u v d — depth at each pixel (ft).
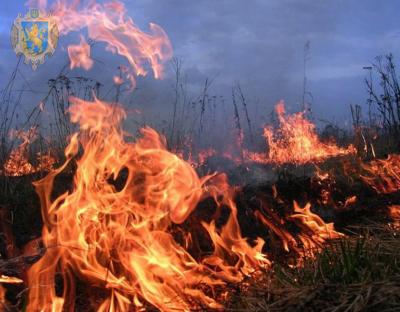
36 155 18.35
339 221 14.33
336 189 17.33
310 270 9.72
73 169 17.85
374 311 7.57
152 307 9.14
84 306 9.37
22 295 9.45
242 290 9.55
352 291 8.13
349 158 23.59
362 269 9.05
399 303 7.58
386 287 7.97
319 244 11.68
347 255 9.78
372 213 14.62
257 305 8.54
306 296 8.14
